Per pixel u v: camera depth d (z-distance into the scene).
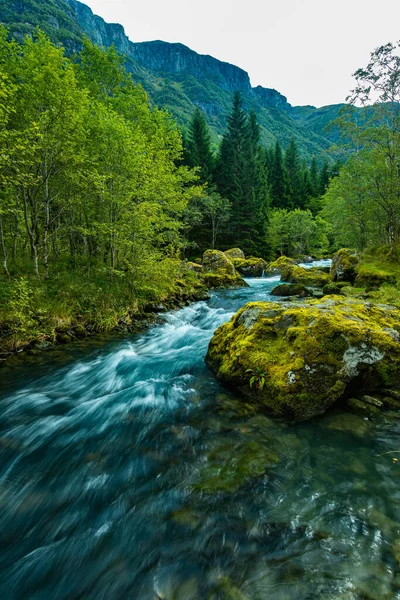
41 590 2.41
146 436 4.39
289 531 2.76
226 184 45.97
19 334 8.38
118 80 19.23
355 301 6.89
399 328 5.77
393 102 18.33
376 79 18.27
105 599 2.31
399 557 2.46
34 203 12.16
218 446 4.06
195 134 46.19
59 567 2.58
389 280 13.73
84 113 11.50
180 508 3.09
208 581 2.38
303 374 4.70
